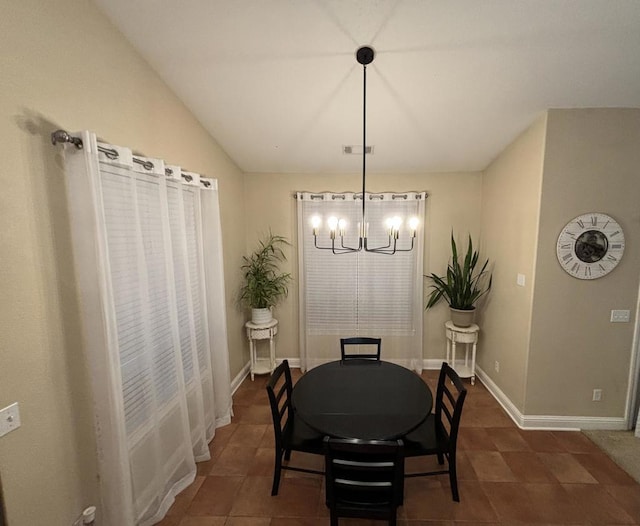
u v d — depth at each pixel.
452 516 1.98
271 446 2.68
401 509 2.03
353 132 3.03
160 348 2.13
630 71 2.16
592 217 2.60
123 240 1.82
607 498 2.11
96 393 1.66
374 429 1.80
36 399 1.41
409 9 1.76
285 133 3.05
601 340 2.73
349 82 2.36
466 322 3.59
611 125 2.53
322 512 2.03
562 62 2.10
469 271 3.62
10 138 1.29
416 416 1.92
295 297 4.18
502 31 1.88
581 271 2.65
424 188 3.92
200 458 2.50
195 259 2.62
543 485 2.22
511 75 2.24
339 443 1.51
